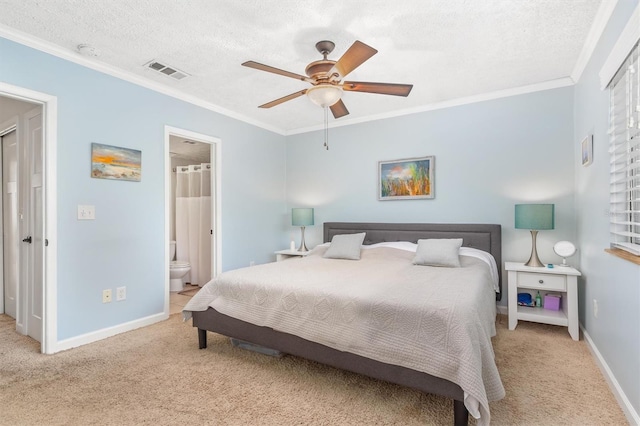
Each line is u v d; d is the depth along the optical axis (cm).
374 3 202
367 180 436
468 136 370
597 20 218
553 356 244
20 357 244
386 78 313
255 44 252
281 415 173
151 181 325
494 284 304
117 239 296
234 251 421
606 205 218
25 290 291
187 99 358
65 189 260
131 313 306
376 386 202
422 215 398
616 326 194
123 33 237
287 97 248
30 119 286
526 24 225
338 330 194
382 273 268
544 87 330
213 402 186
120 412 176
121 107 299
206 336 268
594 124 245
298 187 499
